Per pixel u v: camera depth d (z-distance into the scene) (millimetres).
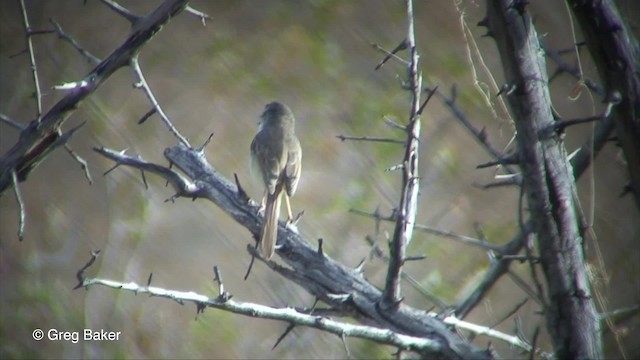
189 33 17219
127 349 14078
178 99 16375
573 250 5871
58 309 14375
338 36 17047
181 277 14641
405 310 6605
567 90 12633
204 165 7688
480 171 15023
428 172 15125
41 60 16906
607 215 11805
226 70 16672
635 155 5809
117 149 15711
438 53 15961
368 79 16531
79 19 17391
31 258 14797
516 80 5855
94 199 15367
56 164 15531
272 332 14172
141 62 16719
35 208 15234
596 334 5879
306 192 15016
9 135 16094
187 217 15258
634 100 5719
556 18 12984
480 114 15312
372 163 15359
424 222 14617
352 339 13898
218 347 14062
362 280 6910
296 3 17438
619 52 5695
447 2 16359
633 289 11180
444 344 6336
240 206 7539
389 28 16984
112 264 14719
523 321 12664
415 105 6164
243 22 17438
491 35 5957
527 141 5867
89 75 6973
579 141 12461
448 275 13875
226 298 5855
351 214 14734
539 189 5855
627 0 6934
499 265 7789
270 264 6988
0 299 14320
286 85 16516
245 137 16000
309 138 15680
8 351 13789
